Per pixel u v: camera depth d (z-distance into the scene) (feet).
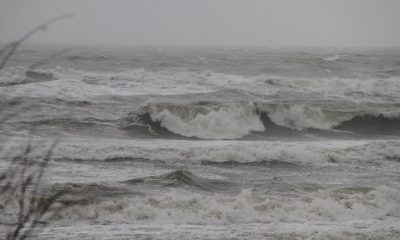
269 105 282.77
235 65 595.06
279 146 195.11
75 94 307.78
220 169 175.63
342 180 162.50
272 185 151.84
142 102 298.15
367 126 290.97
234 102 279.90
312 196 131.95
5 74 379.96
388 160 193.98
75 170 159.43
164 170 168.76
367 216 122.11
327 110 291.38
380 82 383.65
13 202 98.43
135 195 130.82
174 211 116.37
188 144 208.03
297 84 383.24
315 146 200.85
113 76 391.24
